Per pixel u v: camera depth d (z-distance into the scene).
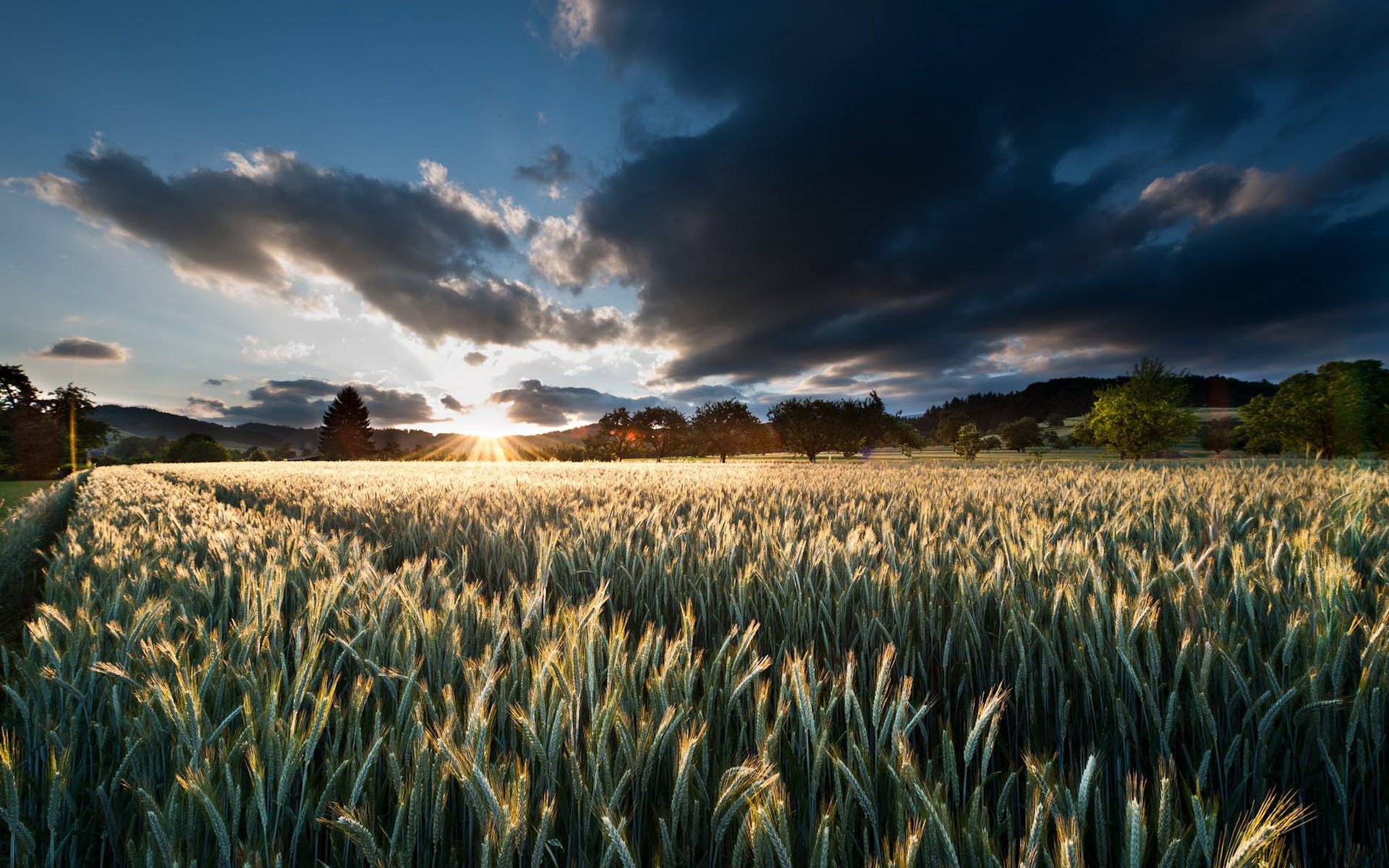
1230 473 12.25
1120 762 2.16
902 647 2.89
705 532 5.02
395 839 1.47
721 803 1.47
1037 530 4.12
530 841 1.66
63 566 4.08
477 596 3.01
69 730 2.01
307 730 1.82
